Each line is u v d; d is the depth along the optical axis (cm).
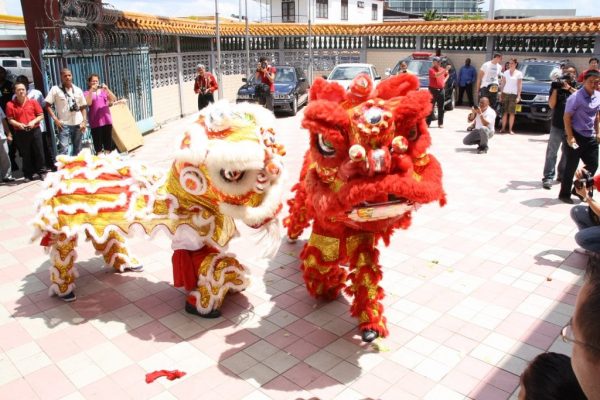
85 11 1030
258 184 430
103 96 1012
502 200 809
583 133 750
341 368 411
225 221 484
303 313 494
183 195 460
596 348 137
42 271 579
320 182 404
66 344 442
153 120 1436
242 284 503
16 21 2019
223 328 467
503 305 501
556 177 930
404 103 380
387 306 500
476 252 620
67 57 987
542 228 694
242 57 2072
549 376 171
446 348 434
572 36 1692
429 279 553
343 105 407
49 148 973
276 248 475
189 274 478
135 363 417
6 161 915
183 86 1673
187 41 1711
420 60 1797
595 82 722
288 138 1320
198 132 418
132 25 1251
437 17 5350
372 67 1816
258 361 420
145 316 487
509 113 1350
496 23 1830
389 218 404
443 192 408
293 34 2097
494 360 418
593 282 145
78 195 477
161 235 675
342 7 3841
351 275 461
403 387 388
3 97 953
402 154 380
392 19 5122
